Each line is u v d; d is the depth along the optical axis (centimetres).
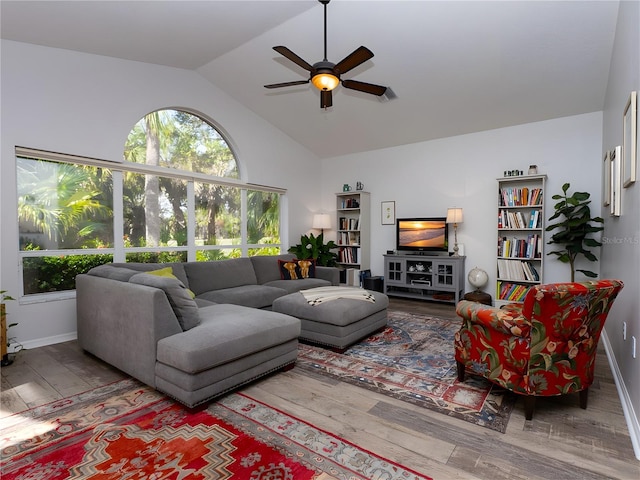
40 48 328
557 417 203
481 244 510
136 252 411
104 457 168
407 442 180
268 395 232
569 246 404
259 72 441
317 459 166
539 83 387
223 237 518
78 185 364
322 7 315
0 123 305
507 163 487
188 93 456
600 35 313
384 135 560
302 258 584
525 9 299
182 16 311
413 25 331
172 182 452
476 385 246
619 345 250
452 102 446
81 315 303
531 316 192
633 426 184
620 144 276
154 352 225
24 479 153
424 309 483
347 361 292
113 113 381
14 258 316
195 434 187
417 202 571
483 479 152
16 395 232
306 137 613
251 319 255
